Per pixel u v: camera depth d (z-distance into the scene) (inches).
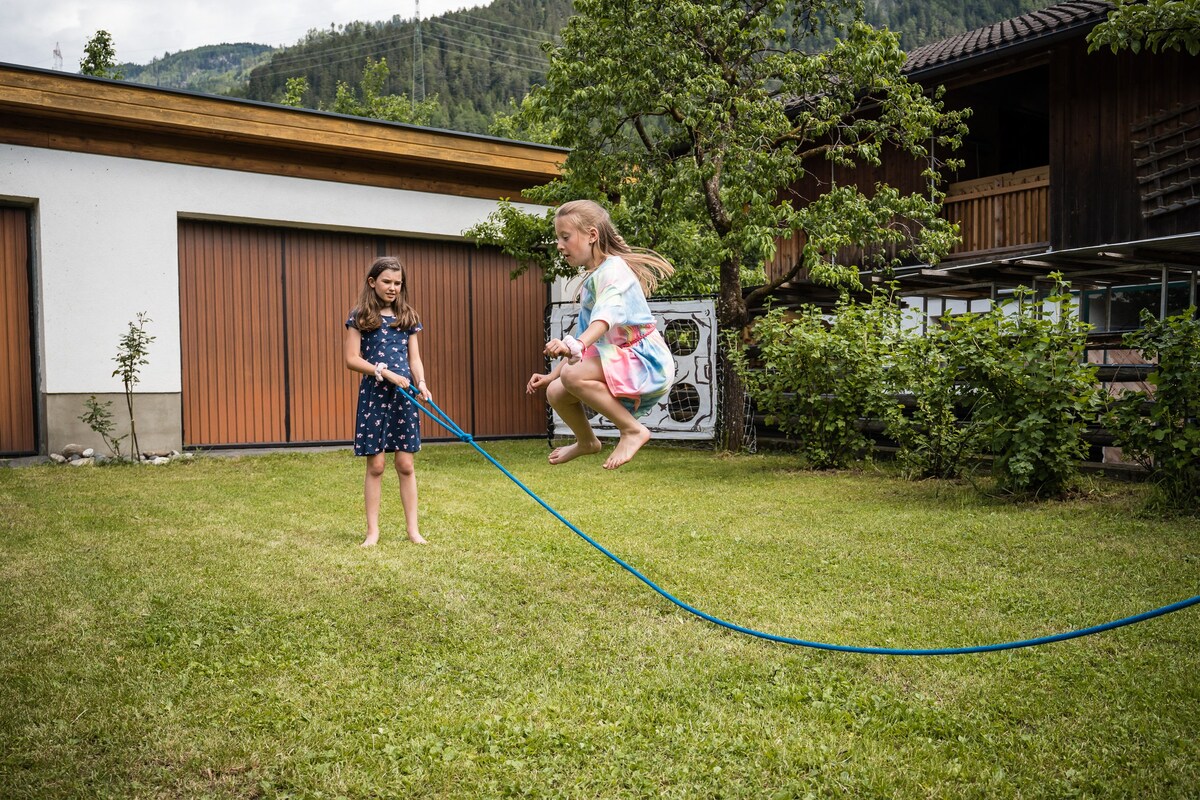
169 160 415.2
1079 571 185.8
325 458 411.2
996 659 133.5
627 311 123.1
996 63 484.7
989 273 435.8
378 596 167.6
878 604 163.3
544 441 512.4
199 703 116.3
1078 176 462.6
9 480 328.5
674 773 97.9
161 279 415.2
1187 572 182.9
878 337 362.6
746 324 436.1
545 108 422.3
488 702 117.8
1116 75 446.9
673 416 446.0
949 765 99.7
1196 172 416.2
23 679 123.2
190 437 431.8
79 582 174.4
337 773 97.7
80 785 93.7
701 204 433.4
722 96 408.8
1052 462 266.5
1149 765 100.0
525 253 455.8
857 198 402.0
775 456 413.4
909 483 316.2
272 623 150.3
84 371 397.7
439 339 506.9
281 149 442.3
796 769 100.0
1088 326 275.6
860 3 413.1
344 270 475.2
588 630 148.5
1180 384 242.5
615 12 391.5
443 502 280.7
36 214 391.2
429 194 488.4
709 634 146.4
